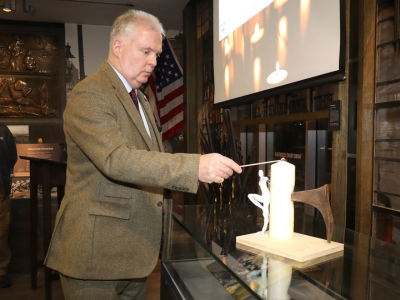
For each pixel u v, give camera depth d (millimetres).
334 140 1544
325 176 2016
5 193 2484
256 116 2430
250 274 638
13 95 4492
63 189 2500
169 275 1173
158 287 2393
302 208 2111
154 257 1107
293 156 2271
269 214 945
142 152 966
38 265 2846
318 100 1732
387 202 1323
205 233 927
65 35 4676
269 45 2014
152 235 1115
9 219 2541
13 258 2783
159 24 1171
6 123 4480
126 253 1058
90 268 1021
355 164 1437
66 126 1076
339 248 780
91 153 961
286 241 822
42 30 4598
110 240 1038
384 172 1341
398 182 1281
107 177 1055
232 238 886
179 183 930
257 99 2164
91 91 1035
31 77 4570
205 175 933
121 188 1063
